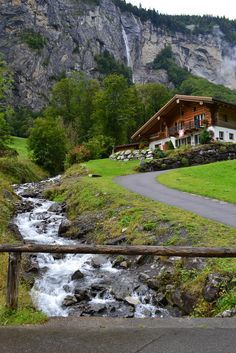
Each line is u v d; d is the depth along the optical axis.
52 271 13.53
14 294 7.05
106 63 184.00
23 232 18.83
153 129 61.31
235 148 44.62
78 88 97.38
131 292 11.31
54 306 10.70
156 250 6.97
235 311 8.07
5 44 147.12
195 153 42.22
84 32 187.12
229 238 12.37
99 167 41.72
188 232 13.43
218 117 49.72
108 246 7.05
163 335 6.14
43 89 146.88
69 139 72.69
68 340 5.96
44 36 162.88
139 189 24.62
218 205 18.62
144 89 99.50
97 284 12.12
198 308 9.14
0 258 12.77
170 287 10.73
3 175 41.59
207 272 9.93
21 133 113.69
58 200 27.77
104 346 5.73
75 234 18.53
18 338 6.02
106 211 19.33
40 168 57.84
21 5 159.88
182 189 24.03
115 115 80.25
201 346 5.70
